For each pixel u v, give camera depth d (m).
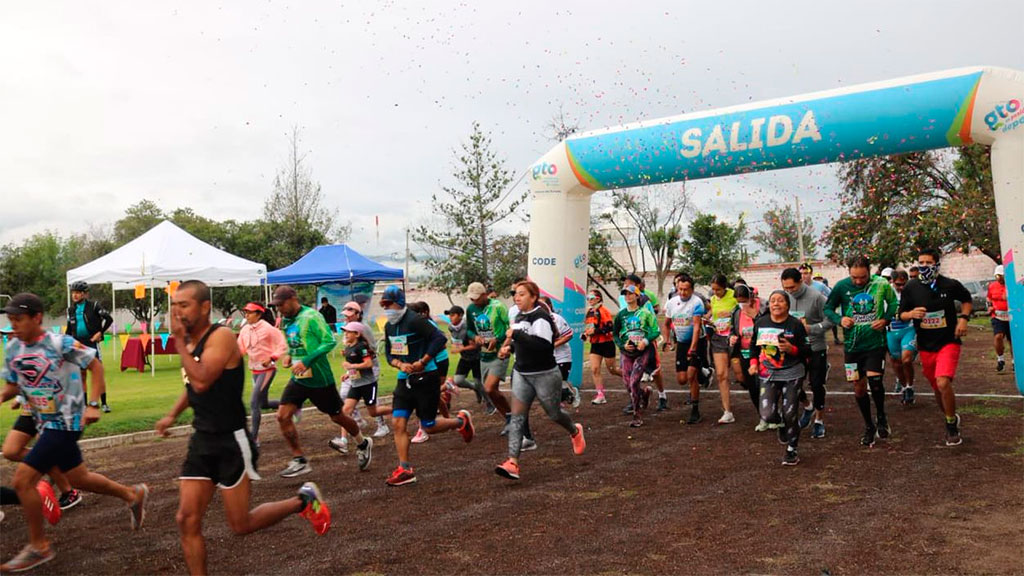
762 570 4.60
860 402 8.17
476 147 29.27
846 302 8.16
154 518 6.24
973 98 10.38
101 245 58.09
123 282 18.84
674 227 36.41
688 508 6.04
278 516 4.54
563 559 4.94
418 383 7.21
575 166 13.84
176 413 4.60
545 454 8.41
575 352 14.03
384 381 15.68
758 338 7.60
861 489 6.41
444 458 8.36
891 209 21.78
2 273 61.53
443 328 31.27
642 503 6.24
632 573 4.64
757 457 7.84
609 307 33.41
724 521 5.64
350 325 8.95
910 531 5.23
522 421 7.18
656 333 10.09
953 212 20.42
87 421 5.34
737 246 38.00
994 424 8.94
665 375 16.11
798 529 5.38
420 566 4.89
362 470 7.84
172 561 5.16
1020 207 10.34
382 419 9.88
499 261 30.91
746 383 9.91
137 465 8.44
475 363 11.40
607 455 8.25
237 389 4.34
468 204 29.42
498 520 5.89
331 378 7.60
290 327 7.51
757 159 12.02
